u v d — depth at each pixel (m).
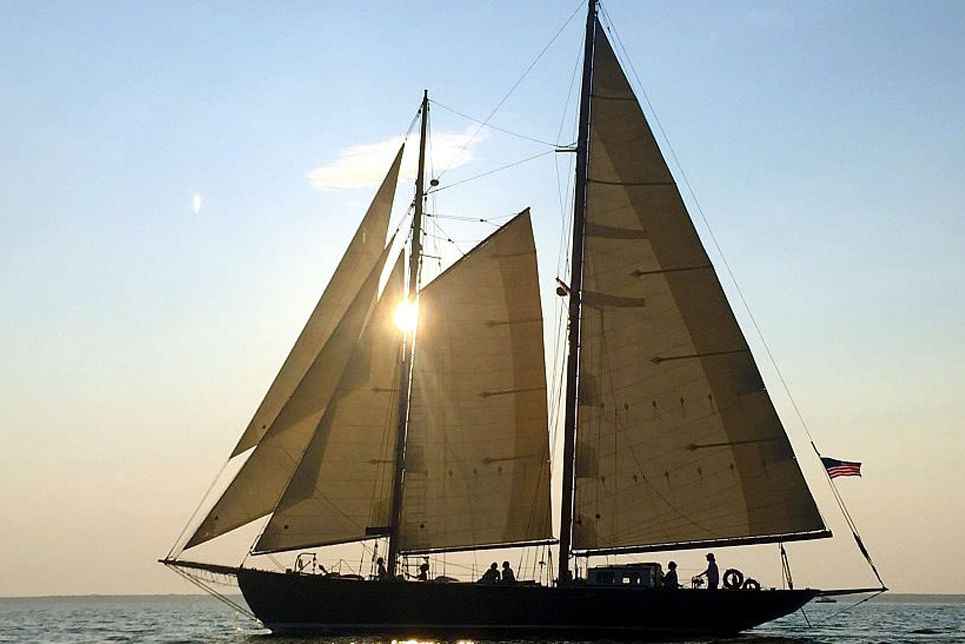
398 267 57.94
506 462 57.00
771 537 53.91
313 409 56.16
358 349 56.53
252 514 55.53
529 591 54.03
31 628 95.81
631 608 54.09
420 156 59.09
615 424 55.62
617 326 55.97
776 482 53.84
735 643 54.72
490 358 57.62
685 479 54.69
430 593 54.34
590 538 55.44
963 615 139.62
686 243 55.22
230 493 55.28
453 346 57.62
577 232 56.72
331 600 55.03
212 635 75.00
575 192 56.91
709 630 54.75
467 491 56.81
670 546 54.72
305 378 56.06
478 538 56.62
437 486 56.78
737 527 54.22
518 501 56.72
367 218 58.03
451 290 58.03
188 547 54.81
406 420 56.97
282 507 55.03
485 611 54.22
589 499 55.59
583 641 54.09
